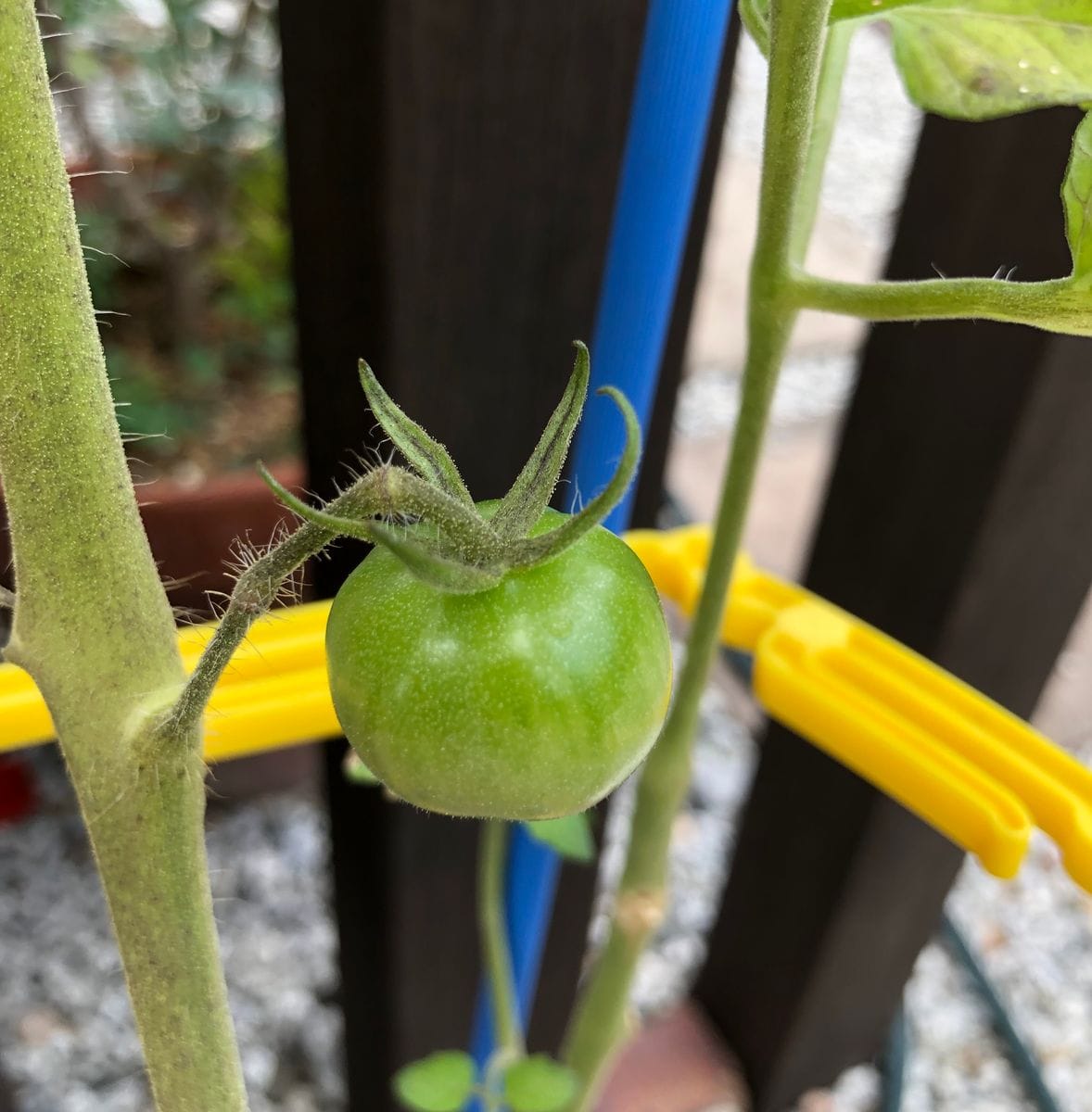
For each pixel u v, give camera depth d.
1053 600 0.32
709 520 0.75
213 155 0.63
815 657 0.23
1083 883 0.19
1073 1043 0.53
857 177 1.27
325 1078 0.49
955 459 0.29
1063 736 0.65
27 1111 0.46
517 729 0.13
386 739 0.13
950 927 0.54
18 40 0.11
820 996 0.42
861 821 0.37
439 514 0.12
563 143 0.23
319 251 0.24
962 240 0.27
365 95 0.21
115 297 0.65
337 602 0.13
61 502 0.12
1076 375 0.27
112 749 0.13
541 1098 0.28
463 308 0.25
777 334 0.16
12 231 0.11
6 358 0.12
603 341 0.23
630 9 0.22
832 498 0.34
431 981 0.39
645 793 0.24
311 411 0.28
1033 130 0.24
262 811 0.59
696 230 0.30
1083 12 0.18
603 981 0.28
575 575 0.13
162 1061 0.14
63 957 0.52
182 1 0.58
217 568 0.50
